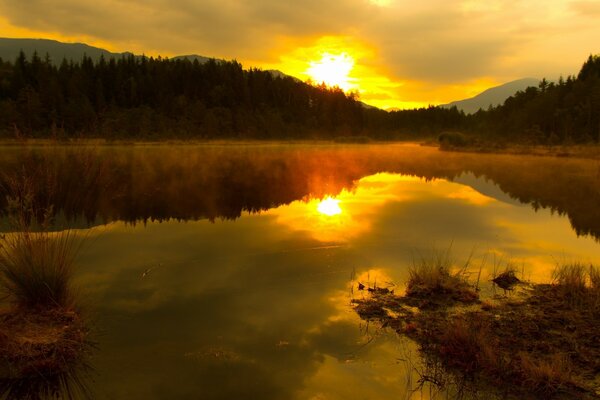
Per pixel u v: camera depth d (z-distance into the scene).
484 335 3.72
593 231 8.30
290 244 6.89
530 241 7.48
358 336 3.89
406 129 106.88
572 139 47.34
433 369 3.36
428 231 8.07
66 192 7.91
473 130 86.00
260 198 11.37
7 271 4.06
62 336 3.57
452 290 4.93
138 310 4.31
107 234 7.20
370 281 5.32
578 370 3.33
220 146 44.00
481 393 3.05
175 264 5.77
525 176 18.56
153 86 68.44
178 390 3.01
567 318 4.25
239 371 3.27
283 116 82.50
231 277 5.34
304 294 4.86
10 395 2.95
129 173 15.60
